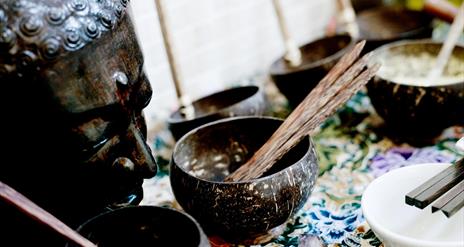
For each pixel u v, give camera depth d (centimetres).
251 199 86
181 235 82
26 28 72
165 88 146
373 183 89
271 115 129
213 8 150
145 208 83
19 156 80
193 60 150
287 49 142
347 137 124
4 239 88
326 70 125
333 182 110
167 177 119
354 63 102
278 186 87
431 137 115
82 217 91
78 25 75
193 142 107
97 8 77
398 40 143
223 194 87
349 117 131
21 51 72
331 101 94
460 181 83
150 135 136
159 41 141
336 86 95
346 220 99
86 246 74
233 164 110
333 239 95
